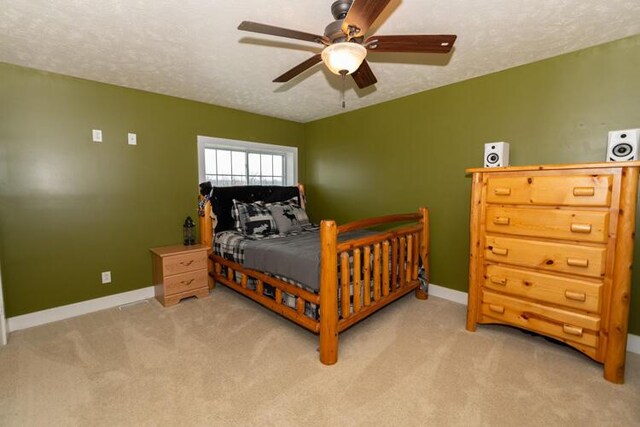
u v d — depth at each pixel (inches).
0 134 93.1
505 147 96.4
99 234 112.3
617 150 75.4
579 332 75.2
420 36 56.6
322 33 76.1
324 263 76.0
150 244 124.5
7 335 92.1
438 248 123.1
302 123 177.8
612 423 57.4
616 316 69.1
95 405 62.9
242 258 111.3
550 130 94.2
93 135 109.6
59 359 79.6
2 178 94.0
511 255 85.7
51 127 101.3
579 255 74.4
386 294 100.8
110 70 100.1
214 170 148.0
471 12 68.7
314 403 63.2
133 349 84.5
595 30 77.1
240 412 60.8
